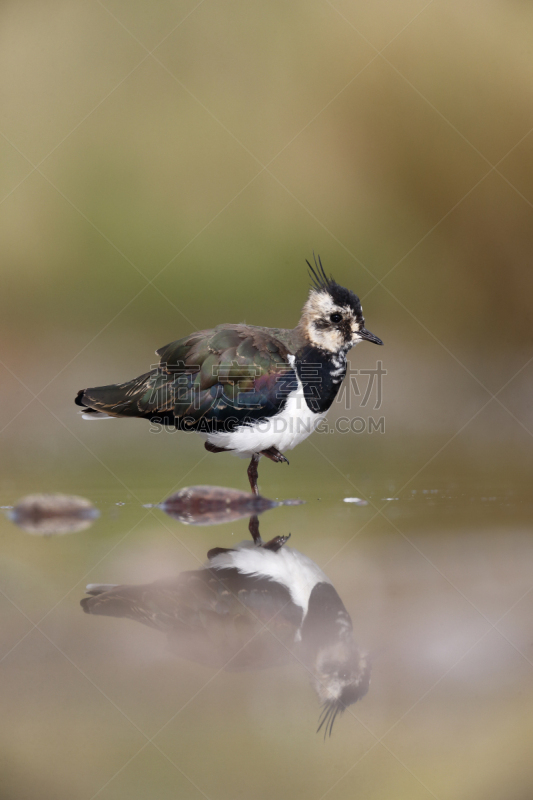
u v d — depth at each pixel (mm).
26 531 8180
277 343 9492
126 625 5555
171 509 9172
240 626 5531
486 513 8703
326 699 4664
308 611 5738
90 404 9641
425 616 5594
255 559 7012
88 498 9852
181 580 6449
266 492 10141
